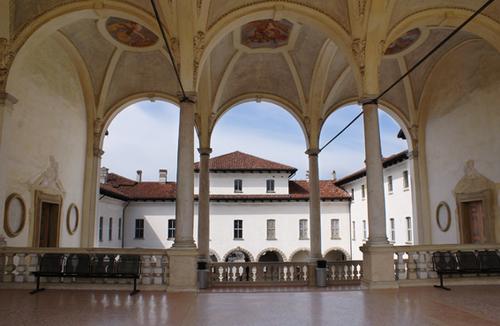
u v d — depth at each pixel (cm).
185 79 1032
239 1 1061
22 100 1162
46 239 1319
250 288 1288
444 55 1474
